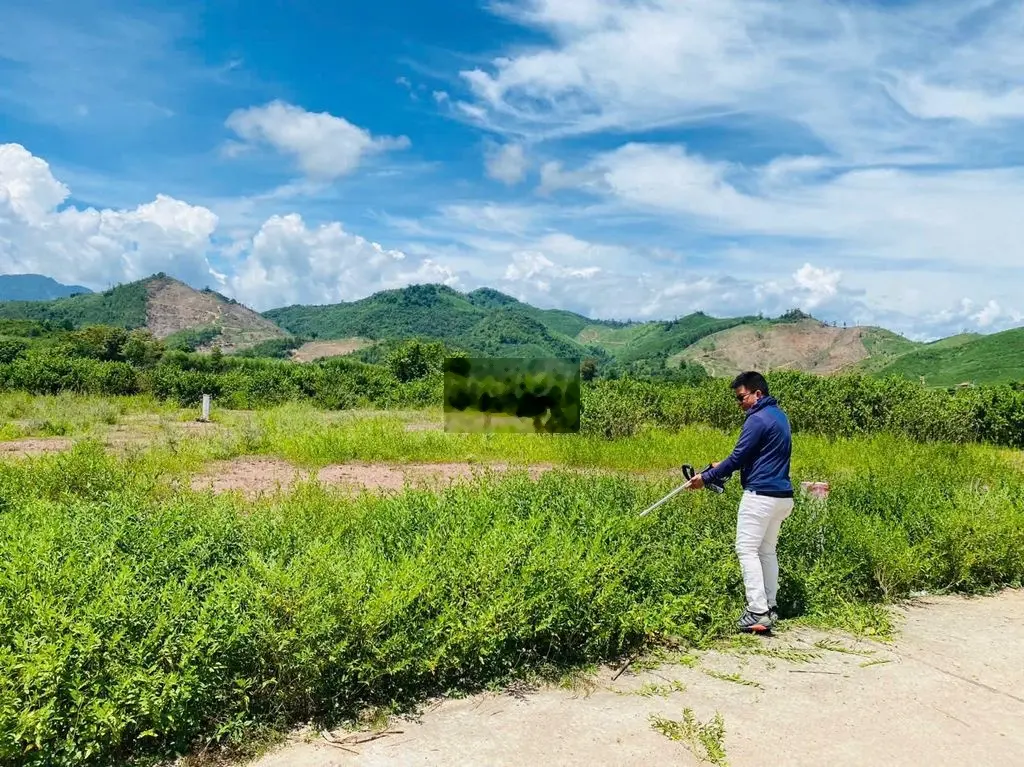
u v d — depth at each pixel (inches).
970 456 550.3
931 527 287.1
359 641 163.8
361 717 159.6
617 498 282.7
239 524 225.8
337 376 1270.9
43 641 135.3
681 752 149.4
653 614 206.2
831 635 222.1
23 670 129.4
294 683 156.8
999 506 298.8
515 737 153.6
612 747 150.4
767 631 217.9
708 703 173.0
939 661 202.7
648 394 782.5
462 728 156.9
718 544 244.5
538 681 181.5
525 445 554.3
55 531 187.2
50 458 366.3
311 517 248.7
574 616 194.1
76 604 147.2
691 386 882.1
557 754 147.2
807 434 667.4
